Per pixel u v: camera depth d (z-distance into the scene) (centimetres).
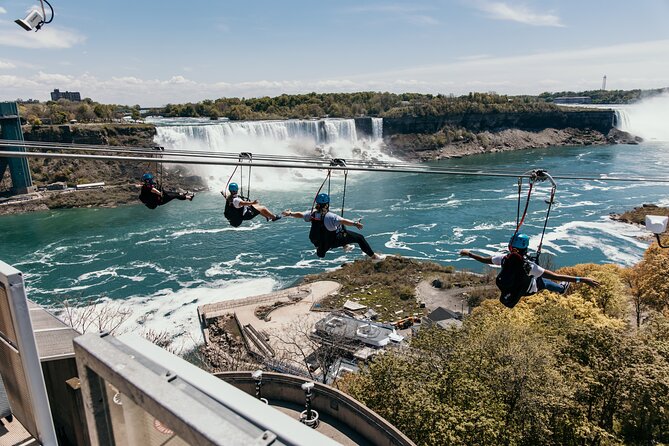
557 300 3956
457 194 10369
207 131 12838
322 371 3709
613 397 2488
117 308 5284
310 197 10462
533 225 8094
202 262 6669
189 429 210
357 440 1942
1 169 9700
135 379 240
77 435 667
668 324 3095
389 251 7206
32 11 1024
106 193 10181
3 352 475
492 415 2162
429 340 2766
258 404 226
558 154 17350
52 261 6631
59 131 11431
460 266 6631
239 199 1187
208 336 4769
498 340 2742
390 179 12150
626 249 6931
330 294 5694
